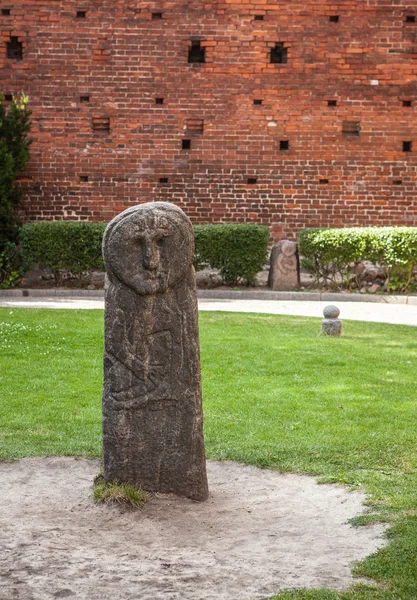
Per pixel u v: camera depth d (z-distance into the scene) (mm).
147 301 6082
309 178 21344
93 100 21125
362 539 5457
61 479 6664
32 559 5148
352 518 5812
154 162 21266
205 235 19688
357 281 19641
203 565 5070
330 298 18906
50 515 5898
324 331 13289
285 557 5184
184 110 21219
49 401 8930
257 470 6934
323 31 21188
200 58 21422
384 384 9828
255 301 18438
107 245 6062
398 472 6781
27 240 19500
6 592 4711
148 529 5664
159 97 21203
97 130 21281
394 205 21422
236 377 10164
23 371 10289
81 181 21250
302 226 21422
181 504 6113
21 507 6055
